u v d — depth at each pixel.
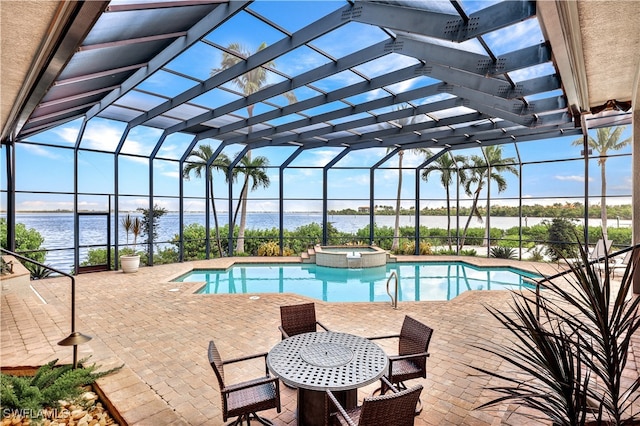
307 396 2.67
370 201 13.93
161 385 3.43
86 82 5.57
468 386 3.46
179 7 3.92
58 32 2.74
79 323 5.29
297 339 3.19
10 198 8.48
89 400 2.95
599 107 5.62
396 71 6.21
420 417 2.93
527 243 13.98
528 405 1.82
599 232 15.23
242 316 5.79
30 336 4.35
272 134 10.52
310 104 7.72
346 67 5.68
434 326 5.37
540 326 1.83
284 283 10.27
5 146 8.45
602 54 3.65
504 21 3.46
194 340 4.66
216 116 8.55
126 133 9.83
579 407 1.64
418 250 13.98
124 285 8.23
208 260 12.63
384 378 2.57
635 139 4.74
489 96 6.51
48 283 8.45
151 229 11.19
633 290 4.47
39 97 4.45
